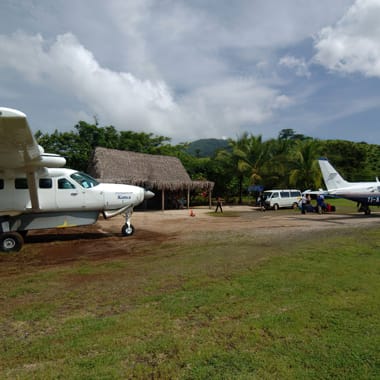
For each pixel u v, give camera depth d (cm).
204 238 1005
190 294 444
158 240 991
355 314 364
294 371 254
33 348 297
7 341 315
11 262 711
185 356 278
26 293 470
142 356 279
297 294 435
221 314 371
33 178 891
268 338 310
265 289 459
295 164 3538
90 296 448
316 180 3425
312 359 271
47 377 249
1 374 255
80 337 317
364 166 5756
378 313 366
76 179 1022
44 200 973
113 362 270
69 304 418
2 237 830
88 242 975
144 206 2748
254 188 3077
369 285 471
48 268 639
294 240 916
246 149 3544
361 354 278
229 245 851
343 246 791
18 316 379
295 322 344
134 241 983
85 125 3278
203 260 666
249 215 2003
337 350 285
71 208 1014
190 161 3891
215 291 454
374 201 1855
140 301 422
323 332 321
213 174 3712
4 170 919
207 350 287
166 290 468
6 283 526
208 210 2541
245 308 388
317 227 1254
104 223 1545
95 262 685
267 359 272
